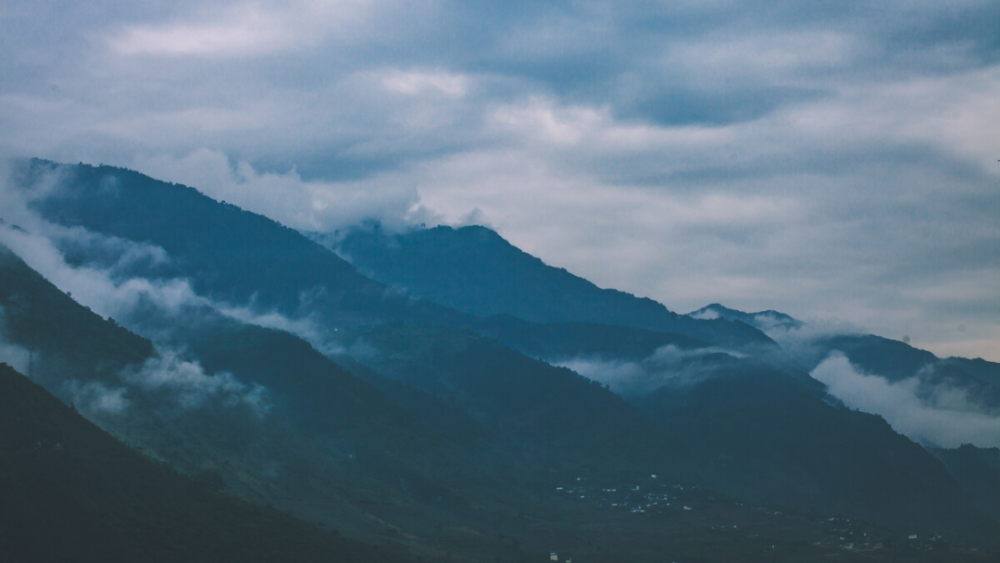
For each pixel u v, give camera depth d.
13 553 174.62
